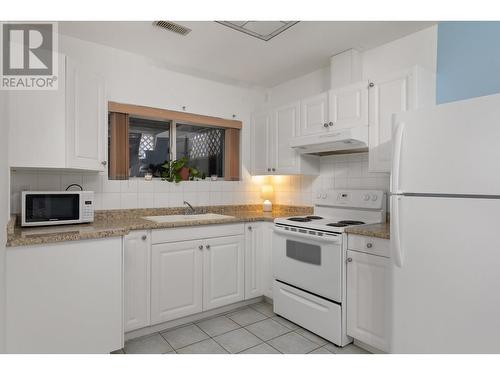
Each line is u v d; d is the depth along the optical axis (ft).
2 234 4.64
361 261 6.86
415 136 5.27
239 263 9.22
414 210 5.28
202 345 7.15
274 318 8.68
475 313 4.62
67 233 5.88
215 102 10.94
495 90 6.64
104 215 8.59
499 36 6.60
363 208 8.68
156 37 8.20
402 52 8.19
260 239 9.72
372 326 6.62
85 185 8.34
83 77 6.86
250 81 11.62
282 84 11.82
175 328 8.01
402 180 5.43
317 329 7.59
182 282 8.06
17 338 5.29
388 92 7.38
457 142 4.78
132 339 7.39
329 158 10.02
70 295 5.81
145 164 9.84
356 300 6.94
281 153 10.43
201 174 10.84
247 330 7.94
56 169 7.22
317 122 9.15
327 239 7.28
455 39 7.23
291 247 8.36
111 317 6.28
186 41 8.41
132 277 7.24
